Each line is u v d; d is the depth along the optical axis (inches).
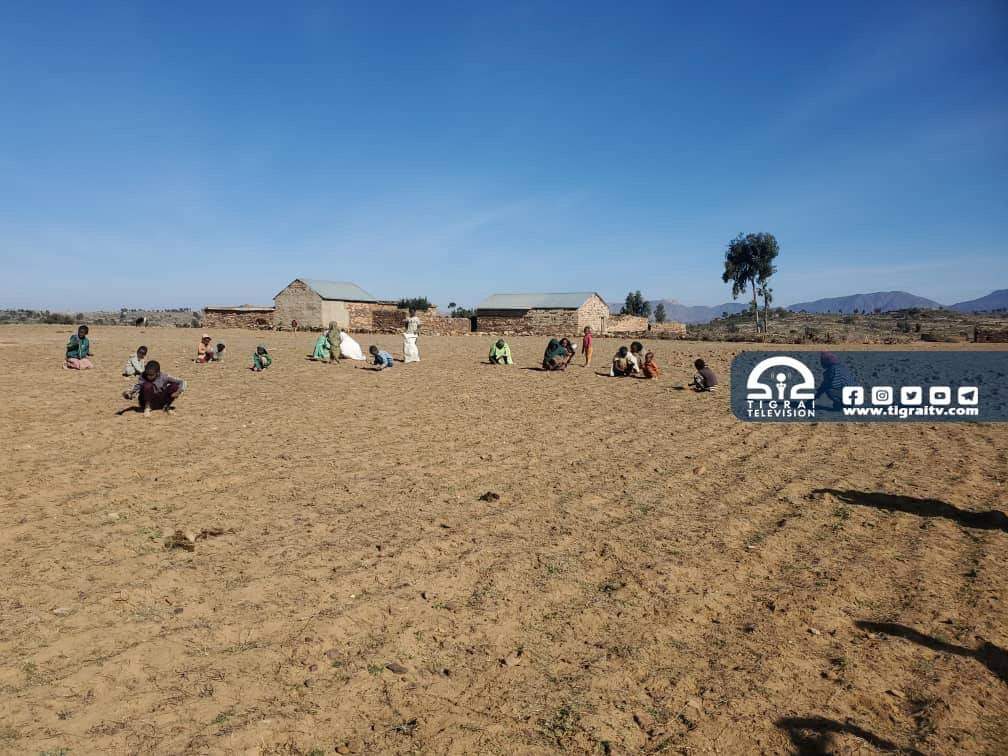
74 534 255.6
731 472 378.9
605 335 2213.3
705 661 177.9
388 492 327.3
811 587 224.5
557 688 163.9
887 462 406.0
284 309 2363.4
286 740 140.3
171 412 523.8
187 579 218.5
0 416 481.4
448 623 195.8
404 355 1029.2
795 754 140.1
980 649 185.5
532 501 317.4
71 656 168.7
